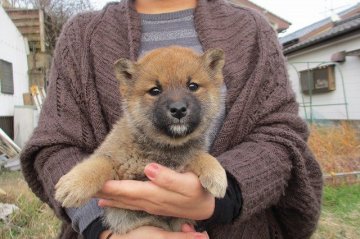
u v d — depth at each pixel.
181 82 0.36
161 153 0.32
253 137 0.35
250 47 0.39
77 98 0.38
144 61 0.37
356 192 1.18
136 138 0.32
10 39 2.28
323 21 3.76
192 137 0.34
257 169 0.32
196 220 0.31
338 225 0.95
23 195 1.07
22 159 0.36
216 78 0.38
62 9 3.37
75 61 0.39
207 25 0.40
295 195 0.35
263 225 0.37
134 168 0.31
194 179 0.29
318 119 2.41
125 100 0.37
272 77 0.38
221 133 0.36
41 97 2.39
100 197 0.30
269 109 0.36
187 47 0.39
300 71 2.65
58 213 0.34
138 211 0.32
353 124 2.12
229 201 0.30
